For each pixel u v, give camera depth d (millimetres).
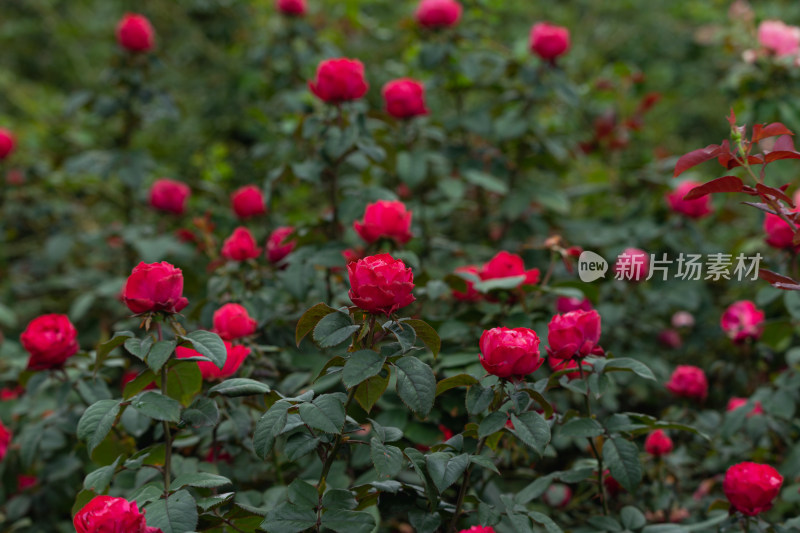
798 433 1992
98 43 5969
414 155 2516
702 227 3096
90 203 3803
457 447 1313
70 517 2189
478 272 1936
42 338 1683
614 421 1465
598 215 3342
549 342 1402
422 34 2990
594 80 3646
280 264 2135
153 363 1235
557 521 1878
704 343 2656
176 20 5383
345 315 1250
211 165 3600
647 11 5383
